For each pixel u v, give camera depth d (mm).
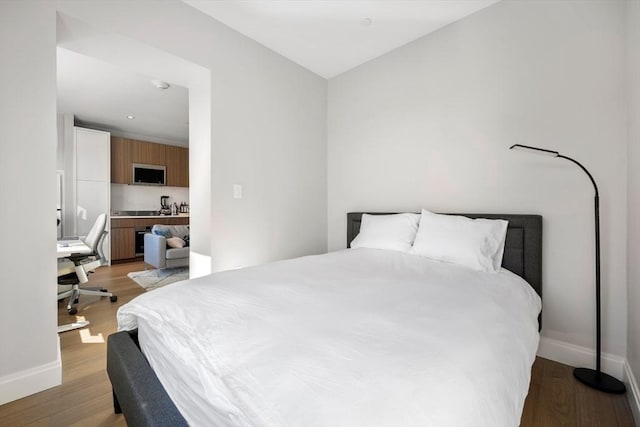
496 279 1576
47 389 1496
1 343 1376
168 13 1946
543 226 1863
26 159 1431
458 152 2258
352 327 873
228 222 2316
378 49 2656
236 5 2062
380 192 2807
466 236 1898
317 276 1489
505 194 2020
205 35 2145
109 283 3682
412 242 2262
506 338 895
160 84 3330
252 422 550
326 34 2420
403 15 2188
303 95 2979
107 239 4887
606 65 1637
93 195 4785
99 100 3898
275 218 2699
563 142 1785
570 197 1767
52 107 1501
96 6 1651
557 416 1338
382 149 2777
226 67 2281
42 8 1465
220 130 2252
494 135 2070
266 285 1283
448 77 2307
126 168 5359
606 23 1636
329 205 3291
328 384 601
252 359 705
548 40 1831
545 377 1645
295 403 559
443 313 1006
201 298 1106
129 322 1268
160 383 944
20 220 1419
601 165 1658
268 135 2621
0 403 1363
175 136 5812
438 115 2373
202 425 728
